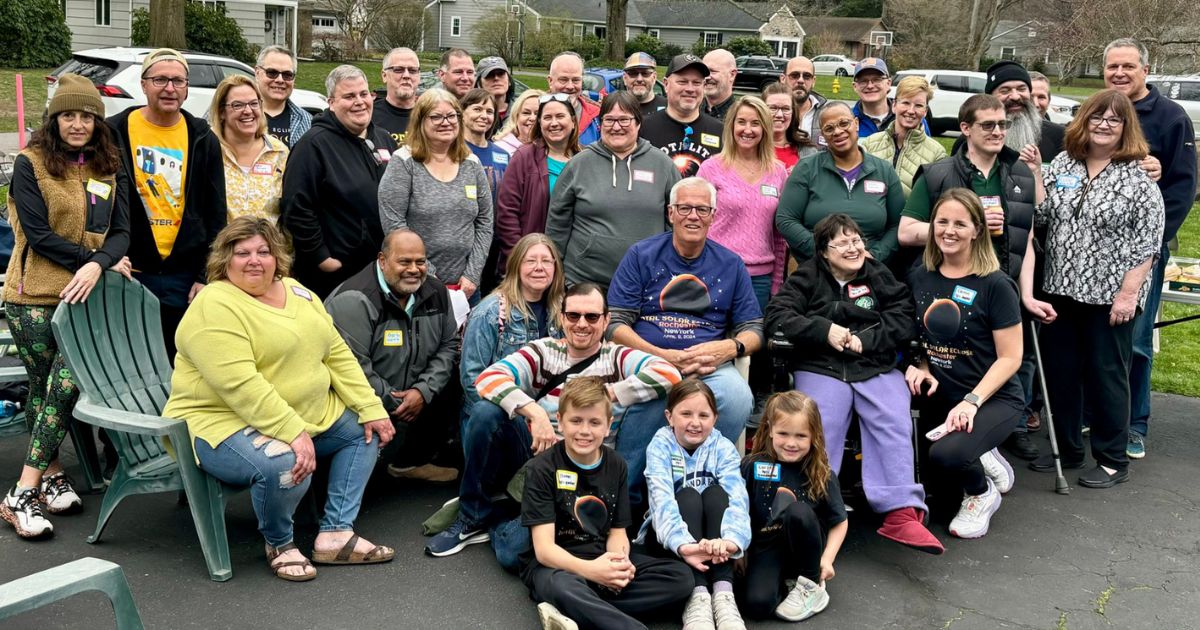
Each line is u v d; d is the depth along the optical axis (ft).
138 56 42.27
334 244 17.51
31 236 13.89
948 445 14.79
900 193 17.67
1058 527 15.55
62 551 13.52
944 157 17.84
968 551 14.67
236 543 14.21
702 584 12.33
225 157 17.21
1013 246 16.58
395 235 15.03
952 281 15.49
